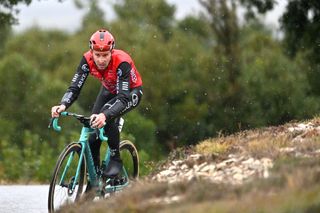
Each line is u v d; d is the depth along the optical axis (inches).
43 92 4566.9
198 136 4697.3
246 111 4421.8
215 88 4635.8
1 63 4672.7
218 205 466.3
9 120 4212.6
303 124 1088.2
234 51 4618.6
